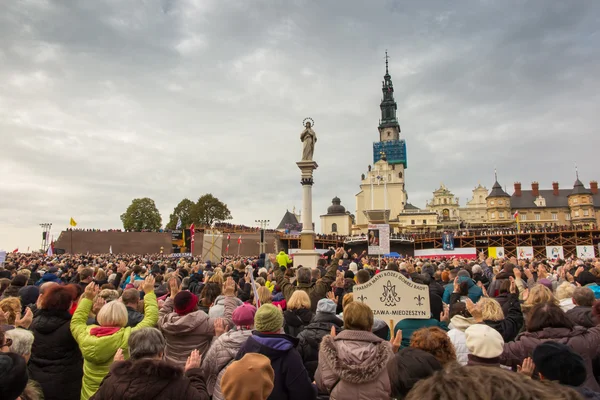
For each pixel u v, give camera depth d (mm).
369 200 109688
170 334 6121
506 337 6438
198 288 11586
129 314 7047
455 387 1567
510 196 117812
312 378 6246
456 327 6516
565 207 111625
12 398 3264
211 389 5395
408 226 107562
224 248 79625
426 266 14383
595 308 5695
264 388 3385
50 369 5867
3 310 6121
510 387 1529
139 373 3635
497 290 10930
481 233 80688
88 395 5477
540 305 5445
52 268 17297
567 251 73938
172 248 85062
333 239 85625
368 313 4922
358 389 4406
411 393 1729
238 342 5398
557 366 3555
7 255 43812
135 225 106688
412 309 7312
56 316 6031
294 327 7453
